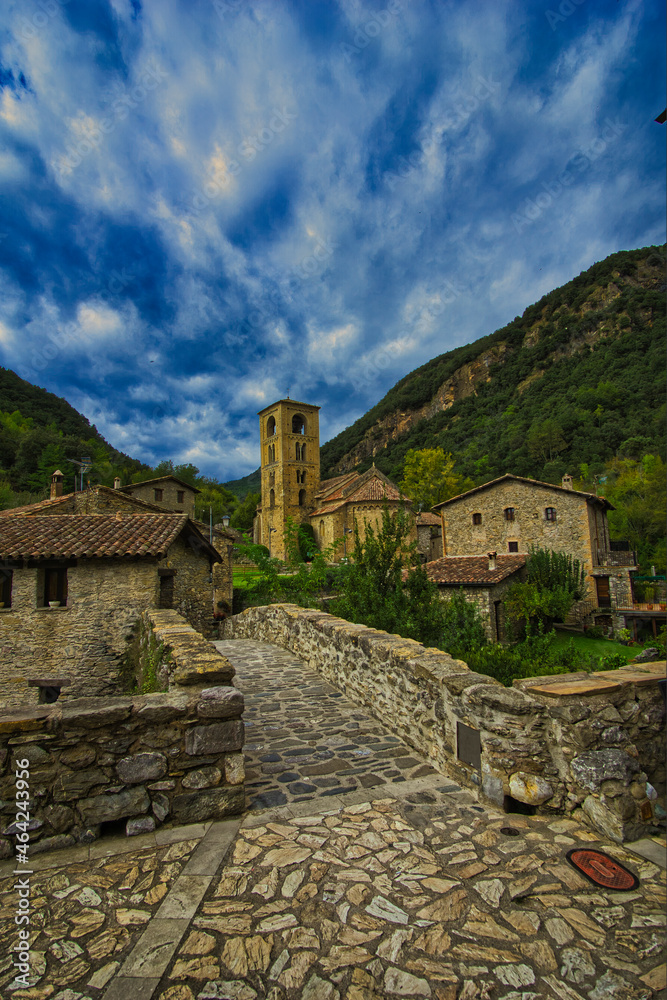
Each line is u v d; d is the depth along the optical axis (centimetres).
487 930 235
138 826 337
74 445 5722
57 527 1284
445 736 441
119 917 249
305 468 5953
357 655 676
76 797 326
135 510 1912
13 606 1173
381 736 549
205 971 212
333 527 4778
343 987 202
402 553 1384
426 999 196
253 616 1373
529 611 2234
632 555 2970
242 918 247
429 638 1216
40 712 330
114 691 1183
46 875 288
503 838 319
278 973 211
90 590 1202
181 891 271
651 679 366
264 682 798
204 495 7719
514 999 195
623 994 196
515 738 361
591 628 2459
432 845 314
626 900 254
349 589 1348
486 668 1033
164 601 1253
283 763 473
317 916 248
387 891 267
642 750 343
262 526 6253
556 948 222
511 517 2838
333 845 317
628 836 306
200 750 358
